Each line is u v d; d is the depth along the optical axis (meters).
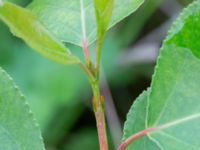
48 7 0.29
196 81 0.25
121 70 0.71
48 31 0.23
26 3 0.63
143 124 0.27
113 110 0.68
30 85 0.68
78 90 0.68
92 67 0.25
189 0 0.73
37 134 0.26
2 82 0.26
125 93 0.72
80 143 0.69
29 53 0.70
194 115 0.25
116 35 0.72
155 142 0.25
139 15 0.71
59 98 0.67
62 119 0.68
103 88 0.69
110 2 0.24
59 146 0.68
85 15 0.28
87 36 0.28
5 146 0.26
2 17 0.22
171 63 0.25
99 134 0.25
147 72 0.72
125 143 0.25
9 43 0.70
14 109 0.26
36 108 0.66
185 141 0.24
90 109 0.70
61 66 0.69
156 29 0.74
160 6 0.74
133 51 0.72
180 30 0.24
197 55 0.25
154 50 0.72
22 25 0.23
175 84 0.25
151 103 0.25
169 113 0.25
